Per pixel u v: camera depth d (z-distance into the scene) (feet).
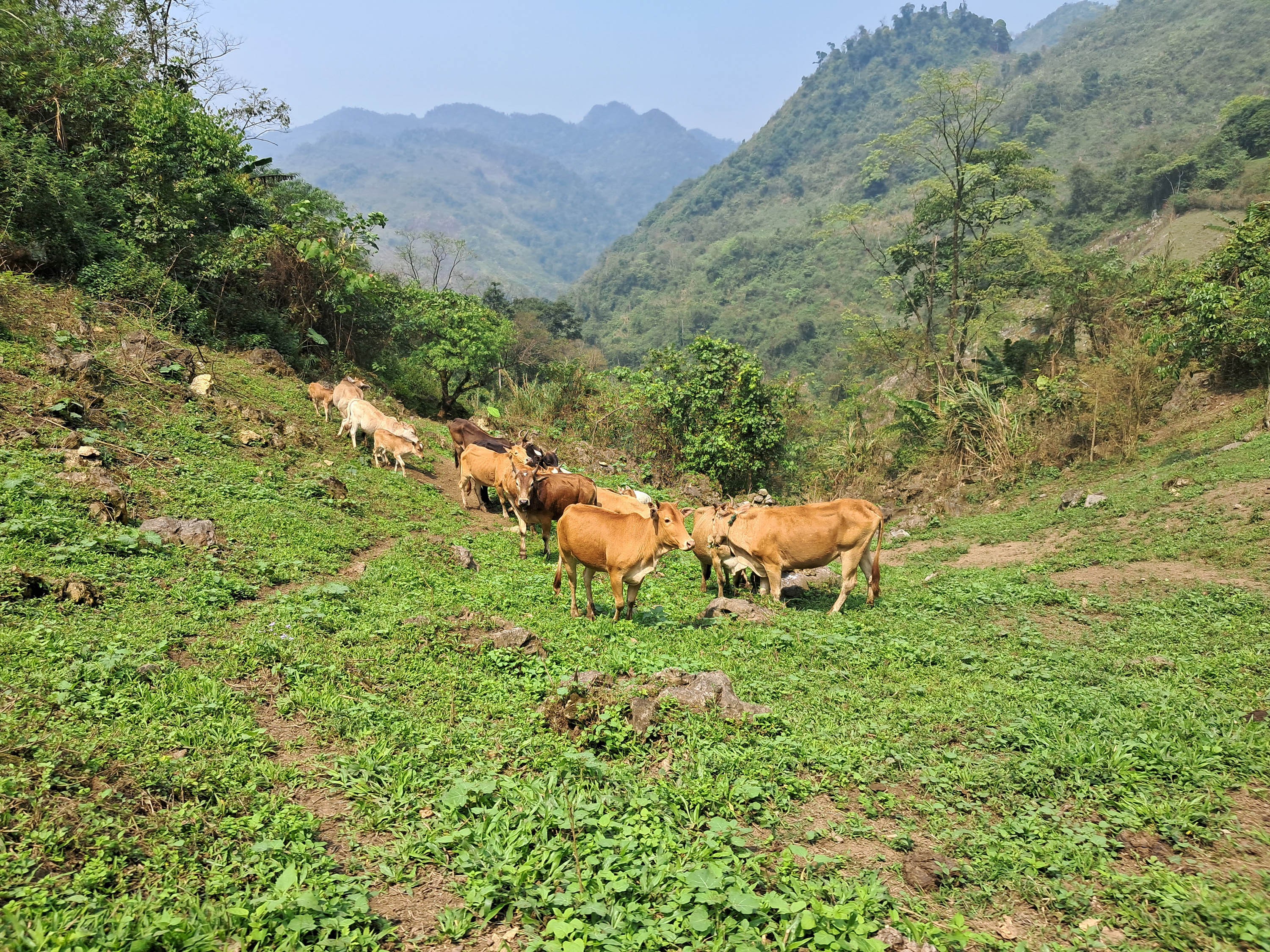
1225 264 71.20
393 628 28.32
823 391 226.58
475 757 20.12
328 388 64.44
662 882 14.98
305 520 42.24
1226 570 40.14
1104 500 57.62
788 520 38.58
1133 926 14.78
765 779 19.77
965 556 56.29
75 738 17.52
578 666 26.96
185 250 67.92
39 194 57.77
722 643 31.35
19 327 49.37
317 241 74.59
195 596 28.43
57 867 13.80
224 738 19.15
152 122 67.26
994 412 82.84
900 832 17.83
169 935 12.33
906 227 134.00
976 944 14.37
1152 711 23.09
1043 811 18.42
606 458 84.94
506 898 14.71
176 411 50.42
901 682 27.45
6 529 28.78
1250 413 67.05
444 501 57.31
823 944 13.30
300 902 13.28
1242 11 435.53
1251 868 16.17
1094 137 395.34
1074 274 108.99
